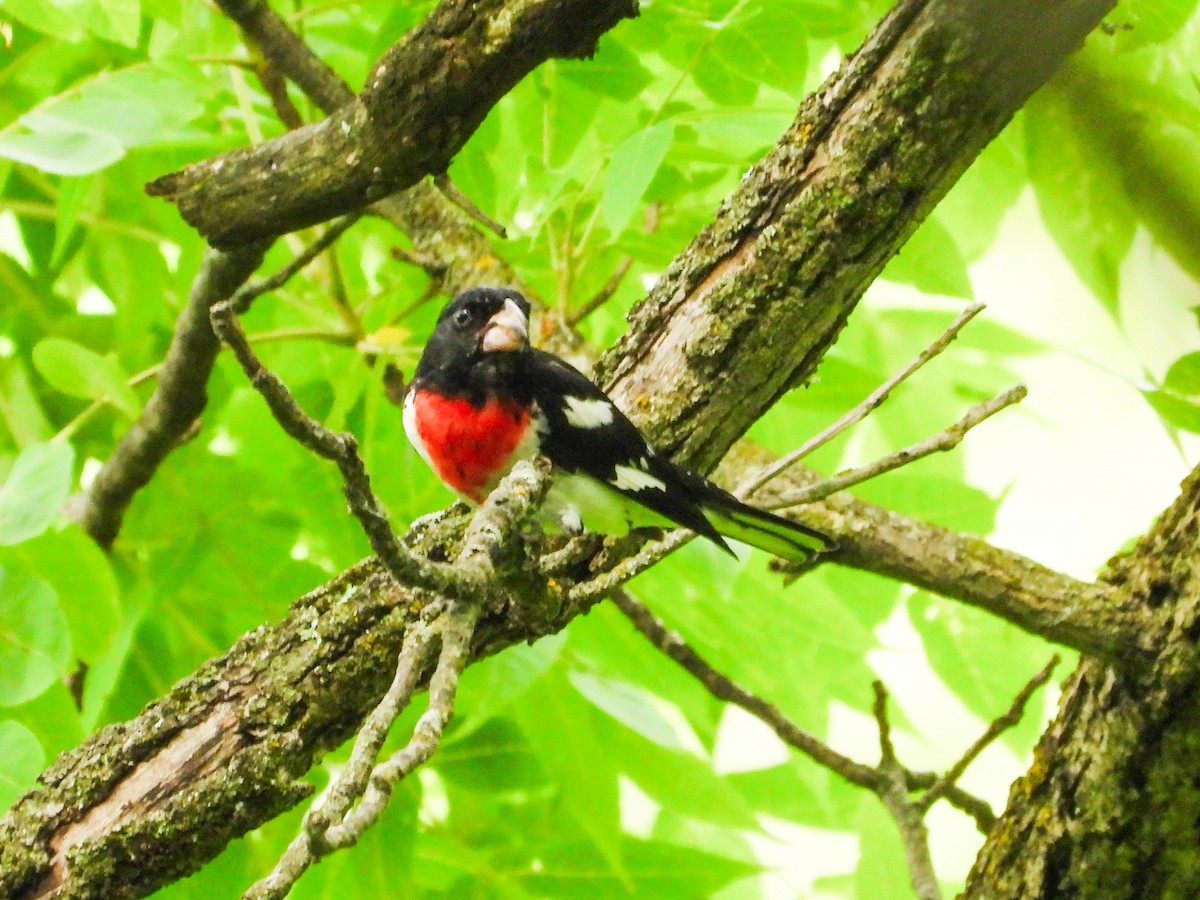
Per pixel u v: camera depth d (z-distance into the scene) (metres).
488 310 5.81
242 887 6.77
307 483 7.98
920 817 6.50
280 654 5.09
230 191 5.24
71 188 7.04
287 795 4.06
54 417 8.58
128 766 4.97
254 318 8.69
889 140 4.95
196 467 8.12
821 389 7.75
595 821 6.95
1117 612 5.26
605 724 7.16
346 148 5.02
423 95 4.80
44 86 8.00
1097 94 2.69
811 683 8.00
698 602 7.84
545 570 5.86
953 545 6.00
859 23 6.93
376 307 8.76
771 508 5.35
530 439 5.60
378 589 5.12
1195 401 5.50
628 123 7.89
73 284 9.44
